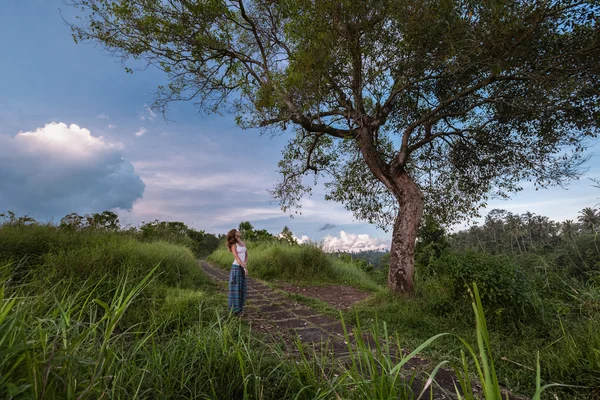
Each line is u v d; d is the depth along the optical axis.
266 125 9.44
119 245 7.36
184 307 5.12
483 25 5.65
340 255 16.95
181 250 11.78
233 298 5.95
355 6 6.15
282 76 7.57
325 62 6.64
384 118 8.53
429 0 5.66
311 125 8.53
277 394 2.56
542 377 3.32
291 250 12.85
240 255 6.19
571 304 5.31
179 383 2.39
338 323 5.79
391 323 5.73
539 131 7.48
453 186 10.02
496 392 1.04
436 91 8.34
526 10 5.48
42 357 1.52
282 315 6.36
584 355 3.42
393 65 6.87
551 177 8.09
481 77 7.16
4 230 6.66
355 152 10.52
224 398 2.38
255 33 9.22
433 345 4.45
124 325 4.41
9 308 1.49
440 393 2.94
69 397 1.43
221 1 8.20
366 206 10.87
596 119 6.20
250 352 2.93
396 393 1.91
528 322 5.12
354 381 1.97
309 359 3.64
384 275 13.59
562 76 6.04
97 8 7.90
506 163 8.64
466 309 5.66
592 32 5.89
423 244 12.62
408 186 8.12
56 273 5.27
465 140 8.92
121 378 2.05
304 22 6.88
